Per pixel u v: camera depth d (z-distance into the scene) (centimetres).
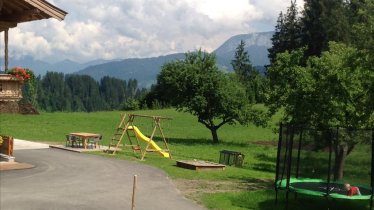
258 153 3884
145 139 2934
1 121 4709
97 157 2541
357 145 1781
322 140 1828
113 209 1423
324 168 1842
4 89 2119
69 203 1451
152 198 1612
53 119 5381
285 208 1608
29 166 2045
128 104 8156
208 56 4500
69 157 2466
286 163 1717
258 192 1853
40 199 1471
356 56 1983
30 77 2212
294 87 2489
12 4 2069
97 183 1806
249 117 4462
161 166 2386
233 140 4800
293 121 2372
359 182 1773
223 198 1691
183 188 1842
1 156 2116
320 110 2234
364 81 2047
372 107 1998
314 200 1780
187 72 4428
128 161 2475
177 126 5769
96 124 5347
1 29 2148
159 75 4597
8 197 1465
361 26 1984
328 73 2223
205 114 4531
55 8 2059
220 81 4419
